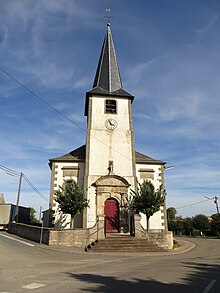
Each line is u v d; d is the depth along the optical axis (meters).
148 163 23.00
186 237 38.62
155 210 19.28
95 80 26.67
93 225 19.66
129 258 13.08
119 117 23.16
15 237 20.45
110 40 28.09
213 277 7.90
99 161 21.50
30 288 6.31
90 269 9.27
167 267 9.80
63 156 23.02
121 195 20.62
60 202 18.75
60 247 16.20
